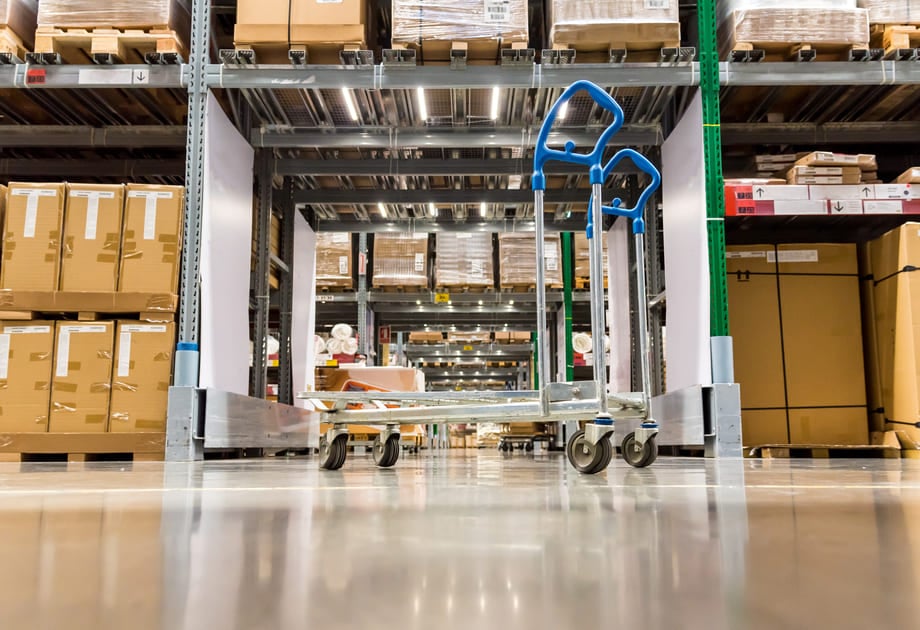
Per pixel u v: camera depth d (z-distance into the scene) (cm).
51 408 388
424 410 305
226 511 114
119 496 149
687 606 41
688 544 72
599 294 245
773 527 88
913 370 420
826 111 500
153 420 390
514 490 163
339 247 874
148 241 407
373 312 962
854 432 455
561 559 62
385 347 1119
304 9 422
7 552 67
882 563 58
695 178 423
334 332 852
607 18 417
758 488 166
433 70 424
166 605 42
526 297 880
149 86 417
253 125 514
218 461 407
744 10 415
